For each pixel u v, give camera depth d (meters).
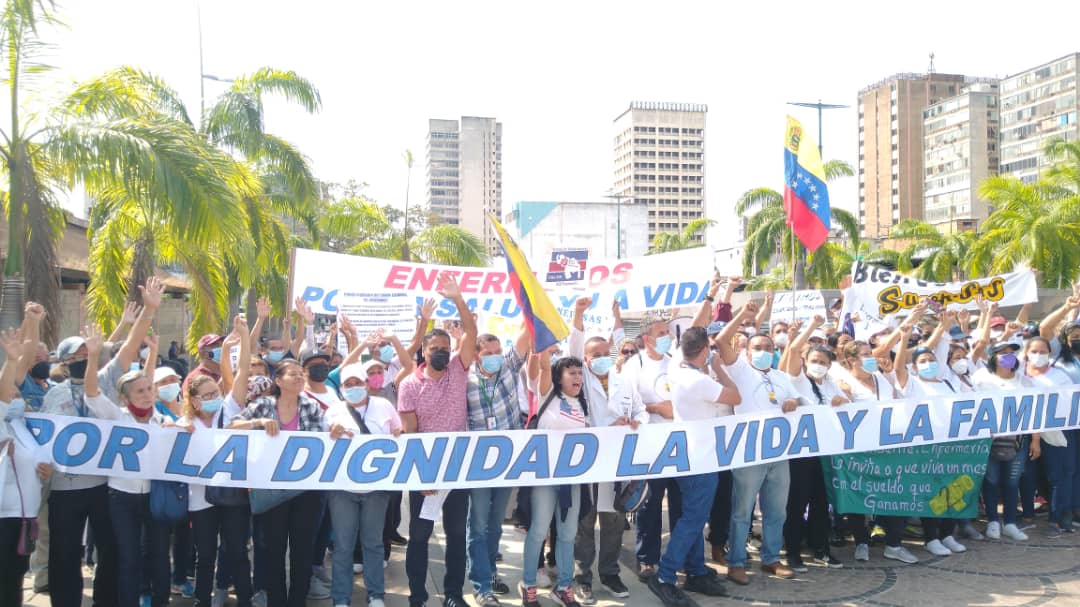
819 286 37.69
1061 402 7.39
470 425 5.80
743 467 6.24
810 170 8.02
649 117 162.88
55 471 5.29
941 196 123.31
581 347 6.32
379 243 28.61
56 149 9.21
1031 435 7.75
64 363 5.79
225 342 6.45
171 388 5.81
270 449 5.43
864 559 6.93
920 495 6.89
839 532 7.44
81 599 5.48
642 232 65.00
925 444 6.91
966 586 6.25
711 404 6.19
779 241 38.66
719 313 8.07
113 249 12.91
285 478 5.42
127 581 5.33
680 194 163.38
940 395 7.10
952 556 7.03
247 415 5.54
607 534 6.18
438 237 28.61
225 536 5.48
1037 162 107.06
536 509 5.81
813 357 6.77
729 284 7.23
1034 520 8.23
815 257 37.22
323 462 5.46
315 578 6.29
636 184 162.25
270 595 5.49
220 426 5.70
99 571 5.53
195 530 5.52
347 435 5.50
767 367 6.50
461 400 5.73
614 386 6.06
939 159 123.81
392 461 5.54
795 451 6.39
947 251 49.62
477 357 5.84
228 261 15.40
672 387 6.29
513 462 5.70
